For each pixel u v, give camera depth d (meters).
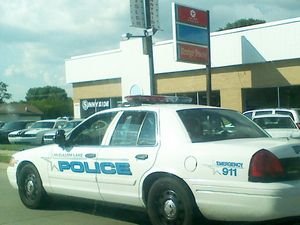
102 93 33.78
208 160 6.11
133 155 6.89
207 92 24.81
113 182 7.14
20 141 27.31
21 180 8.78
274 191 5.67
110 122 7.52
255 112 17.39
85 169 7.56
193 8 24.00
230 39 25.52
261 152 5.84
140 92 29.81
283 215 5.75
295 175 5.97
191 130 6.62
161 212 6.59
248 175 5.80
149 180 6.73
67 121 28.06
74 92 36.00
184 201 6.30
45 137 25.88
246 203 5.82
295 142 6.32
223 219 6.15
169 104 7.52
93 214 8.16
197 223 6.39
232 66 25.91
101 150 7.36
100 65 33.38
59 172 8.02
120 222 7.56
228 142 6.32
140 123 7.09
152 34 18.50
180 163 6.36
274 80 24.33
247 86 25.31
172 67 28.16
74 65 35.41
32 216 8.15
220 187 5.98
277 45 23.81
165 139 6.67
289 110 16.44
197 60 24.16
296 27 23.09
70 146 7.91
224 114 7.21
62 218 7.95
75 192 7.80
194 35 24.03
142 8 18.91
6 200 9.59
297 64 23.50
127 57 30.64
